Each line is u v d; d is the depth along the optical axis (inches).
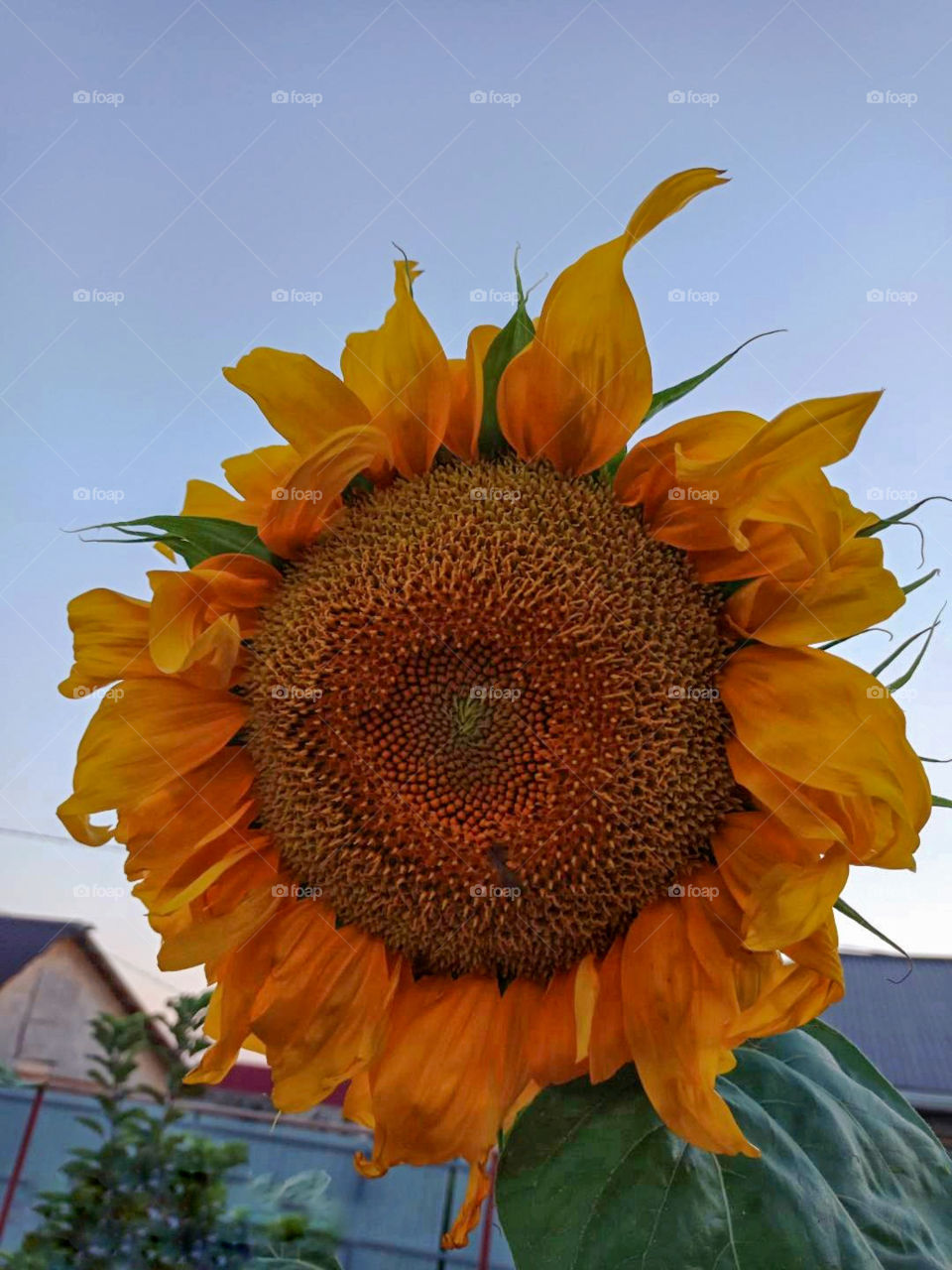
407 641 13.9
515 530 13.9
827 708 12.3
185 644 14.0
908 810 11.5
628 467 13.8
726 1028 12.1
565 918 13.3
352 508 14.8
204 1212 30.0
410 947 14.2
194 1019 30.0
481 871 13.4
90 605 14.5
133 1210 30.3
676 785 13.1
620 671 13.4
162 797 14.5
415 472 14.8
